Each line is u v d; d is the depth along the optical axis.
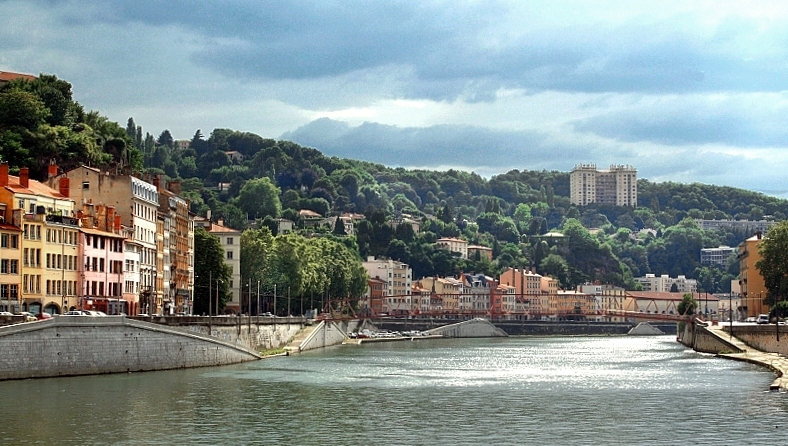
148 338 187.50
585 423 141.00
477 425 139.00
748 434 131.88
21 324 163.38
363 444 125.25
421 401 163.00
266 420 140.38
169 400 153.38
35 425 130.62
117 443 122.31
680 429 135.88
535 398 168.25
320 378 196.38
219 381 180.00
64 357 170.25
